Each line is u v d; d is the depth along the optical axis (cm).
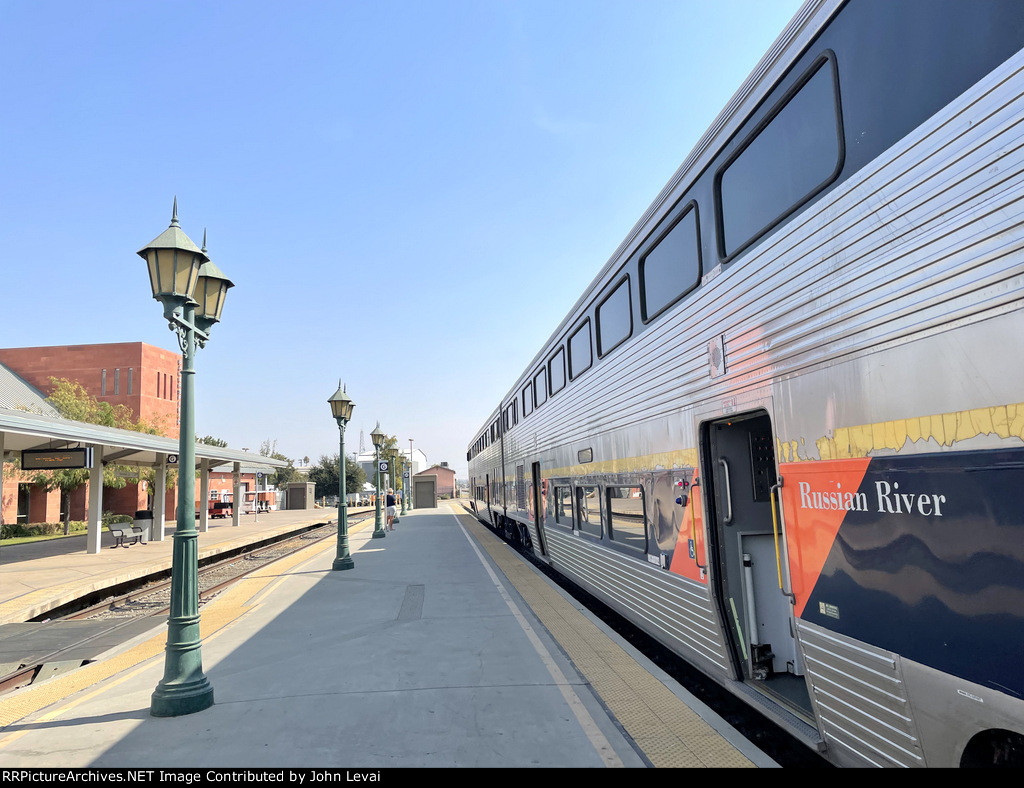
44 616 1145
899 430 290
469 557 1545
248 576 1393
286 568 1495
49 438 1487
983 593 246
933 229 275
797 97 378
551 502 1172
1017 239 237
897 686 293
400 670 633
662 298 587
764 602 505
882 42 310
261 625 880
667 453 575
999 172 246
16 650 911
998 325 243
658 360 595
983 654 246
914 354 283
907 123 293
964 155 262
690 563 529
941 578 266
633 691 534
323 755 437
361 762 424
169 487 3178
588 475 883
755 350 415
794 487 371
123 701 568
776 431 389
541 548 1359
